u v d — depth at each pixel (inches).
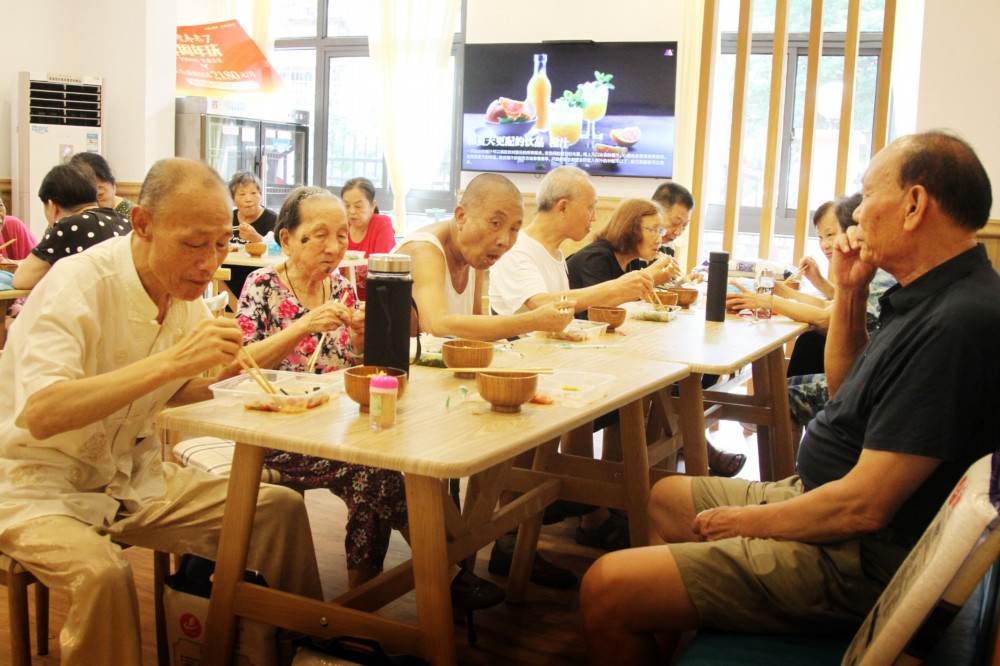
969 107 222.1
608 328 120.6
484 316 98.0
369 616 68.1
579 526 134.6
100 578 68.7
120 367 75.9
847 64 220.7
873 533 68.5
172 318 78.2
